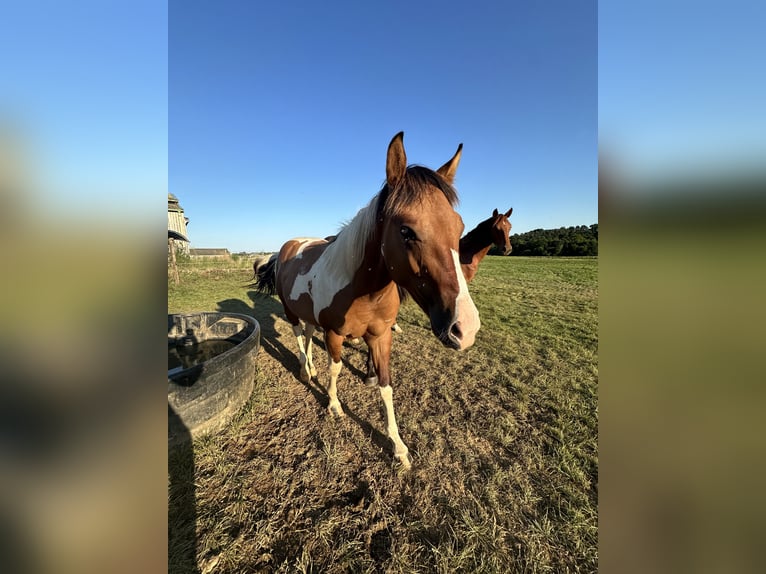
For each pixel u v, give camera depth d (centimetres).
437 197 135
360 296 194
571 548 158
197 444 219
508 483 195
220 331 383
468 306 125
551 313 616
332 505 180
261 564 150
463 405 281
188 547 155
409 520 171
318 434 239
